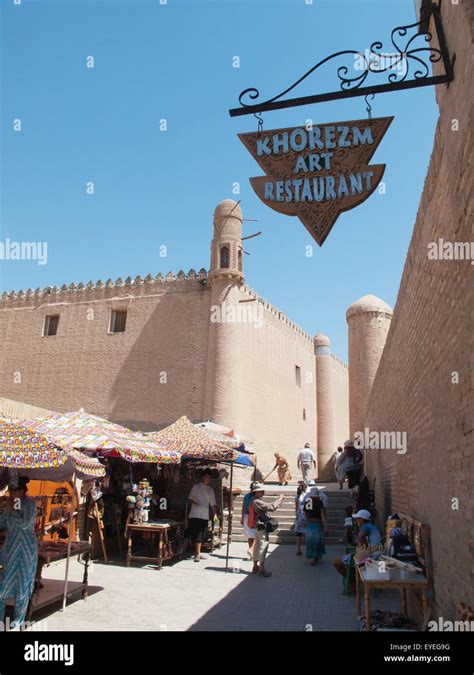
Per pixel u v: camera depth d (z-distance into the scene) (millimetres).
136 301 22484
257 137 4684
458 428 4113
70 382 22562
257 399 22844
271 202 4547
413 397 6613
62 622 6391
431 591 5383
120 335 22266
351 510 12586
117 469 11938
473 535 3736
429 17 4168
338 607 7312
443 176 4344
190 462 13805
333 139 4555
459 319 3979
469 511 3820
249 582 8953
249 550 11070
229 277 20438
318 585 8719
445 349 4547
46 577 8922
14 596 5934
